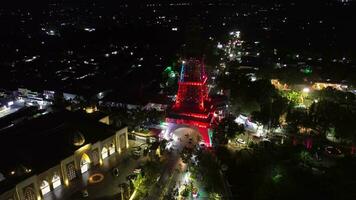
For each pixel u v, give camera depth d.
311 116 91.38
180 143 89.00
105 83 136.62
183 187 70.25
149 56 186.62
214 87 129.75
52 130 77.94
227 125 89.06
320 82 122.19
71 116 86.50
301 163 75.12
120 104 111.88
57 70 160.75
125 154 84.88
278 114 94.00
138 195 67.44
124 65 167.12
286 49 176.75
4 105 112.88
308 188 62.41
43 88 132.00
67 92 125.81
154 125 98.00
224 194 67.50
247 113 102.19
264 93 106.25
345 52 162.00
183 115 87.25
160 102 112.56
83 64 172.62
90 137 79.38
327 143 87.25
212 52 154.88
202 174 72.06
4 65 172.00
